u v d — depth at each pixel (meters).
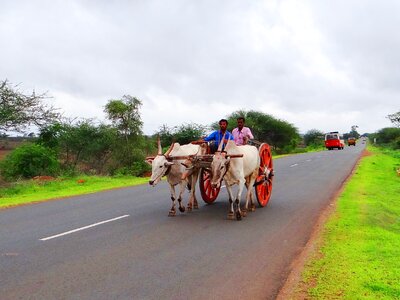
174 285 5.71
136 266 6.50
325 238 7.96
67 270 6.30
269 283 5.81
